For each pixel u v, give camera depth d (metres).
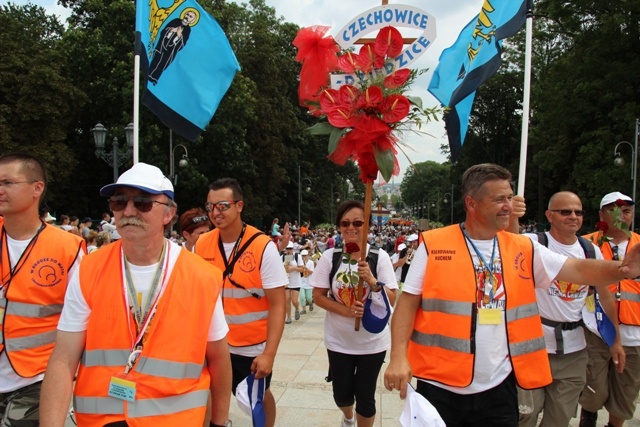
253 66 36.12
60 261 3.38
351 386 4.27
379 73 3.67
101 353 2.29
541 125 32.34
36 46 28.94
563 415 3.99
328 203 57.72
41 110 27.05
